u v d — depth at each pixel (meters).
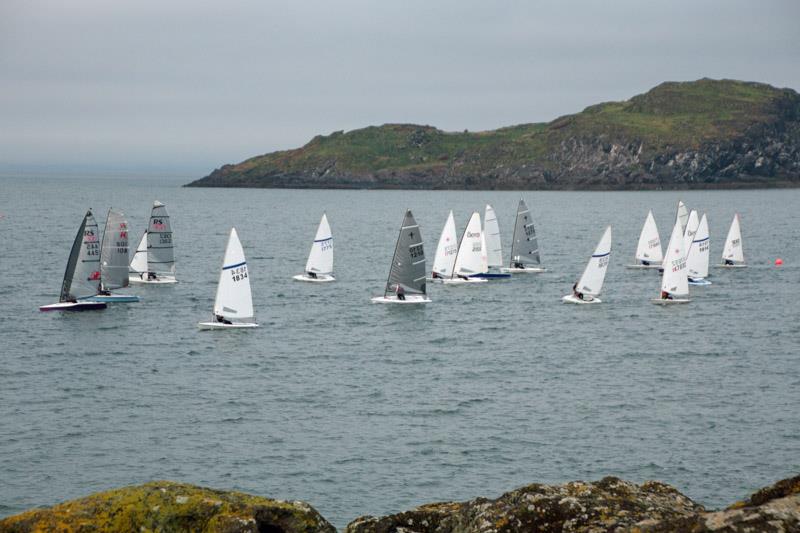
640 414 61.06
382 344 86.75
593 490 20.34
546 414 61.00
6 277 132.50
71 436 55.59
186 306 108.81
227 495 19.31
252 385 69.38
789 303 114.75
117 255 111.12
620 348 85.06
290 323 97.94
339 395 66.44
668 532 16.23
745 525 15.65
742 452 53.19
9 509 44.22
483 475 49.19
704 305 113.00
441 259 133.38
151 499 18.67
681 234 114.56
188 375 72.75
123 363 77.06
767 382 70.81
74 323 95.56
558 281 137.00
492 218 146.25
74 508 18.44
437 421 59.28
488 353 82.69
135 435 55.97
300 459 51.59
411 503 45.25
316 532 18.83
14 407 62.16
